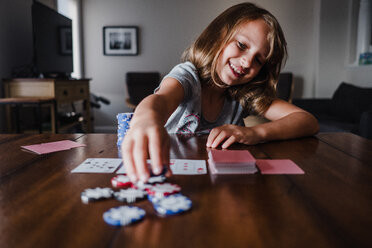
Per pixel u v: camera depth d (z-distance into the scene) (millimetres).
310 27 5250
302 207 498
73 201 515
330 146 951
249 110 1336
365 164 754
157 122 617
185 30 5219
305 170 702
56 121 3016
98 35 5199
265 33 1050
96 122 5395
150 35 5223
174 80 1086
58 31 3660
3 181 613
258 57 1085
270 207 497
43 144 940
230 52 1069
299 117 1126
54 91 3074
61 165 726
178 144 947
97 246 378
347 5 4887
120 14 5172
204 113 1284
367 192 567
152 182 598
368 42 4461
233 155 717
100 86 5309
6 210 479
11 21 3330
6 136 1077
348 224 439
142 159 545
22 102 2518
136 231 416
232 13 1112
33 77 3373
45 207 491
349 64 4812
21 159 778
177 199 500
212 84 1231
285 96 4973
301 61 5328
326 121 3457
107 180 623
